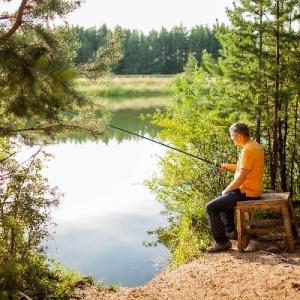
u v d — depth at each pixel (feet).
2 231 15.98
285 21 23.58
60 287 16.33
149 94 132.77
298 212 23.54
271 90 23.48
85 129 15.53
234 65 25.39
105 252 23.97
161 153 48.70
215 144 25.77
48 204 16.30
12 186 15.52
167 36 291.17
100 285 18.67
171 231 26.61
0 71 11.82
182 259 20.59
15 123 14.84
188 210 24.53
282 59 23.66
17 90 12.26
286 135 25.30
